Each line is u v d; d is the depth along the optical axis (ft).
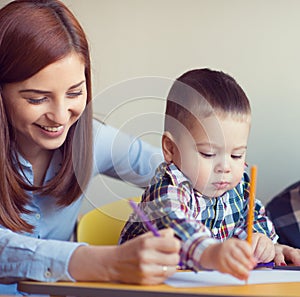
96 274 3.33
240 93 4.44
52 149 4.58
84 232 5.79
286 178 7.82
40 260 3.48
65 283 3.31
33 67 4.04
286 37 7.74
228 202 4.61
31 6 4.18
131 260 3.21
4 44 4.09
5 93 4.26
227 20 7.82
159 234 3.30
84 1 8.11
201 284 3.19
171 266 3.23
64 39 4.11
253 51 7.79
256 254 4.38
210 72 4.62
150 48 8.00
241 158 4.42
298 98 7.76
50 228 5.07
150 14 8.00
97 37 8.10
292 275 3.59
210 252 3.32
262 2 7.76
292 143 7.80
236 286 3.15
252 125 7.83
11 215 4.51
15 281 3.61
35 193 4.79
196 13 7.89
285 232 6.23
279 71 7.77
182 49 7.93
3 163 4.45
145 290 2.99
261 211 4.89
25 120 4.27
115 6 8.07
